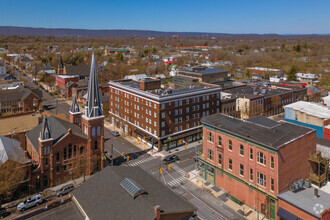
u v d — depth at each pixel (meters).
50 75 188.50
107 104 119.38
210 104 96.62
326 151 62.88
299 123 92.19
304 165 53.34
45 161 60.50
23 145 74.44
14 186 54.50
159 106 81.75
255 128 56.09
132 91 93.00
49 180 61.69
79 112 76.31
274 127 56.41
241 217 51.69
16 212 53.09
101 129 68.25
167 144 85.38
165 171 70.94
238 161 55.72
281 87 140.88
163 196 39.06
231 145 57.03
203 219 51.19
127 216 34.31
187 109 89.62
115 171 42.44
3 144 59.78
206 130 63.19
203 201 57.06
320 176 53.06
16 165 55.34
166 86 124.31
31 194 58.88
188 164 74.94
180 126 88.62
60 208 39.31
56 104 137.62
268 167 49.47
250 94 117.94
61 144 62.22
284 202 47.44
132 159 78.50
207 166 64.62
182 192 60.53
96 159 68.50
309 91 140.25
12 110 119.50
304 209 44.34
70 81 162.12
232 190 58.09
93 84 65.62
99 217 35.41
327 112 90.50
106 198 37.94
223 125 59.62
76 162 65.38
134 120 94.81
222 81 147.25
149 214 33.66
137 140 92.44
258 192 52.09
